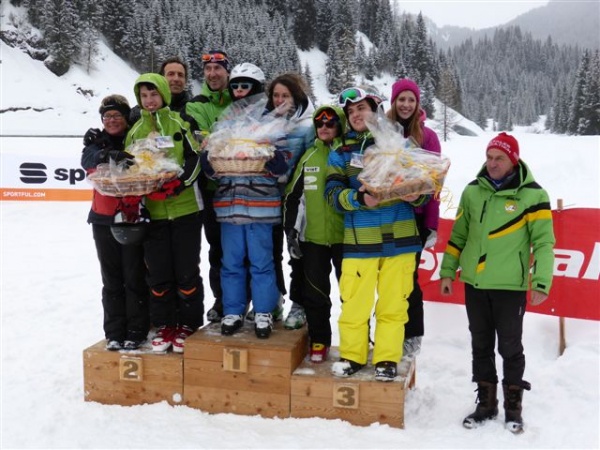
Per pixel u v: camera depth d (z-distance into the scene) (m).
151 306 3.48
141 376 3.37
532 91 162.88
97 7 53.62
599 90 66.56
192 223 3.40
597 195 9.67
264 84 3.69
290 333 3.45
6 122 37.38
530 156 12.58
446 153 14.59
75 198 10.06
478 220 3.15
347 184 3.16
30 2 47.41
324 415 3.13
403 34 100.56
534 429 3.06
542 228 3.03
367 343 3.23
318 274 3.32
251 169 3.13
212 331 3.48
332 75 74.81
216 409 3.30
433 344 4.35
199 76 58.75
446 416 3.26
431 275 4.57
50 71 45.75
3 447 2.92
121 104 3.38
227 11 76.25
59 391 3.58
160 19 58.25
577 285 4.04
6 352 4.22
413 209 3.21
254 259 3.35
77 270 6.78
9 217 9.82
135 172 2.97
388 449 2.83
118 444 2.93
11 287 6.00
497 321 3.11
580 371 3.67
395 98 3.43
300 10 89.94
